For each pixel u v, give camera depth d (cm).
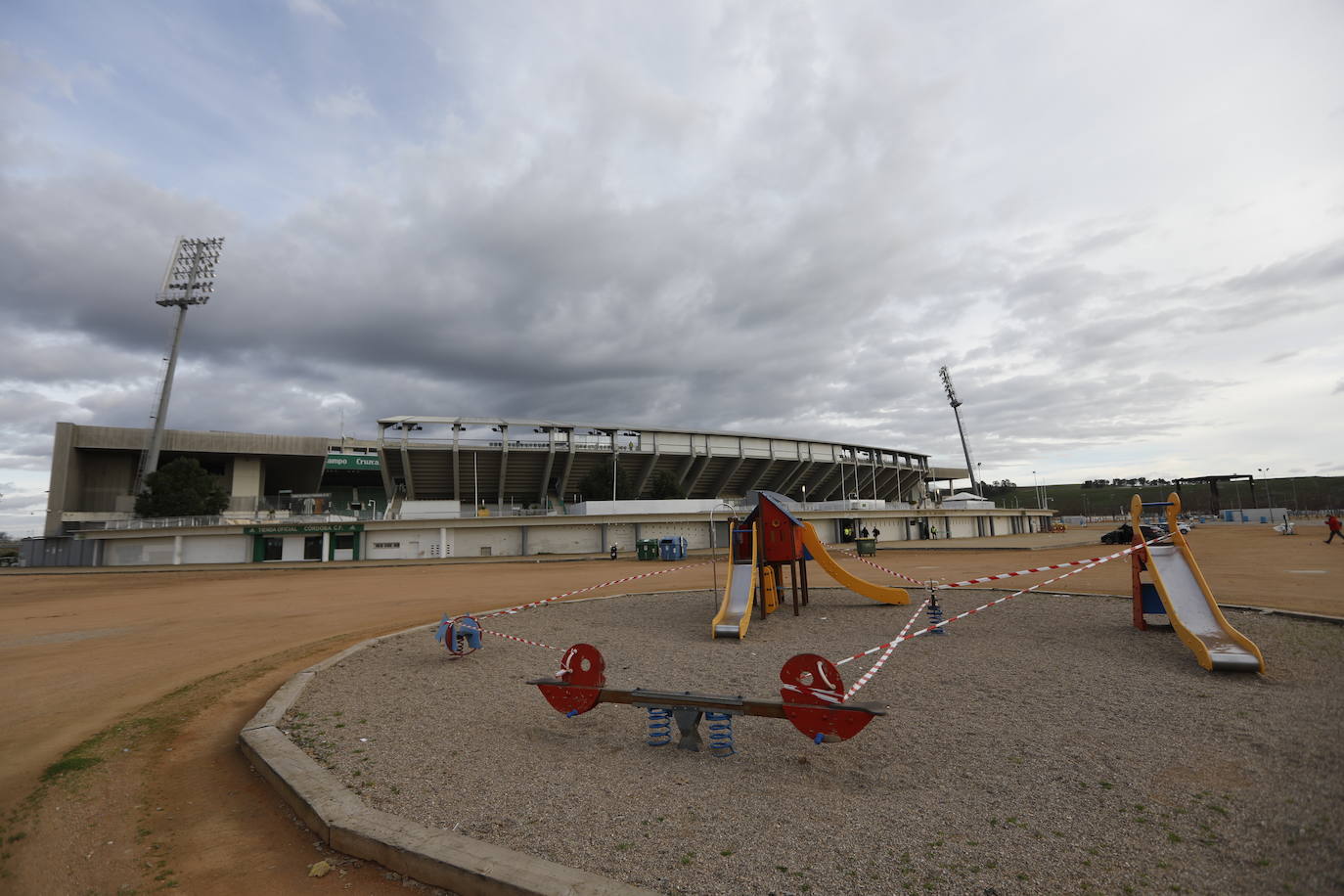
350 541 5403
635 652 1120
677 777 538
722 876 370
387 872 412
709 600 1900
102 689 970
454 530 5684
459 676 956
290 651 1240
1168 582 1057
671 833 429
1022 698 749
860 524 7194
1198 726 627
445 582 3022
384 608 1966
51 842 472
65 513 6600
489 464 8550
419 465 8325
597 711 760
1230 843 392
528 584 2814
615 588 2498
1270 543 3881
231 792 558
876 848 401
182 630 1588
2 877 426
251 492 7575
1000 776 518
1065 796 473
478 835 432
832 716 543
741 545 1670
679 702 605
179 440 7100
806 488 11319
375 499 8888
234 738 712
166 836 477
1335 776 488
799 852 398
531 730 685
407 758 597
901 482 13212
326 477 8869
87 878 420
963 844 403
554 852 405
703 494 10575
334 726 705
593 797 495
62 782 591
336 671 993
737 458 9900
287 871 421
